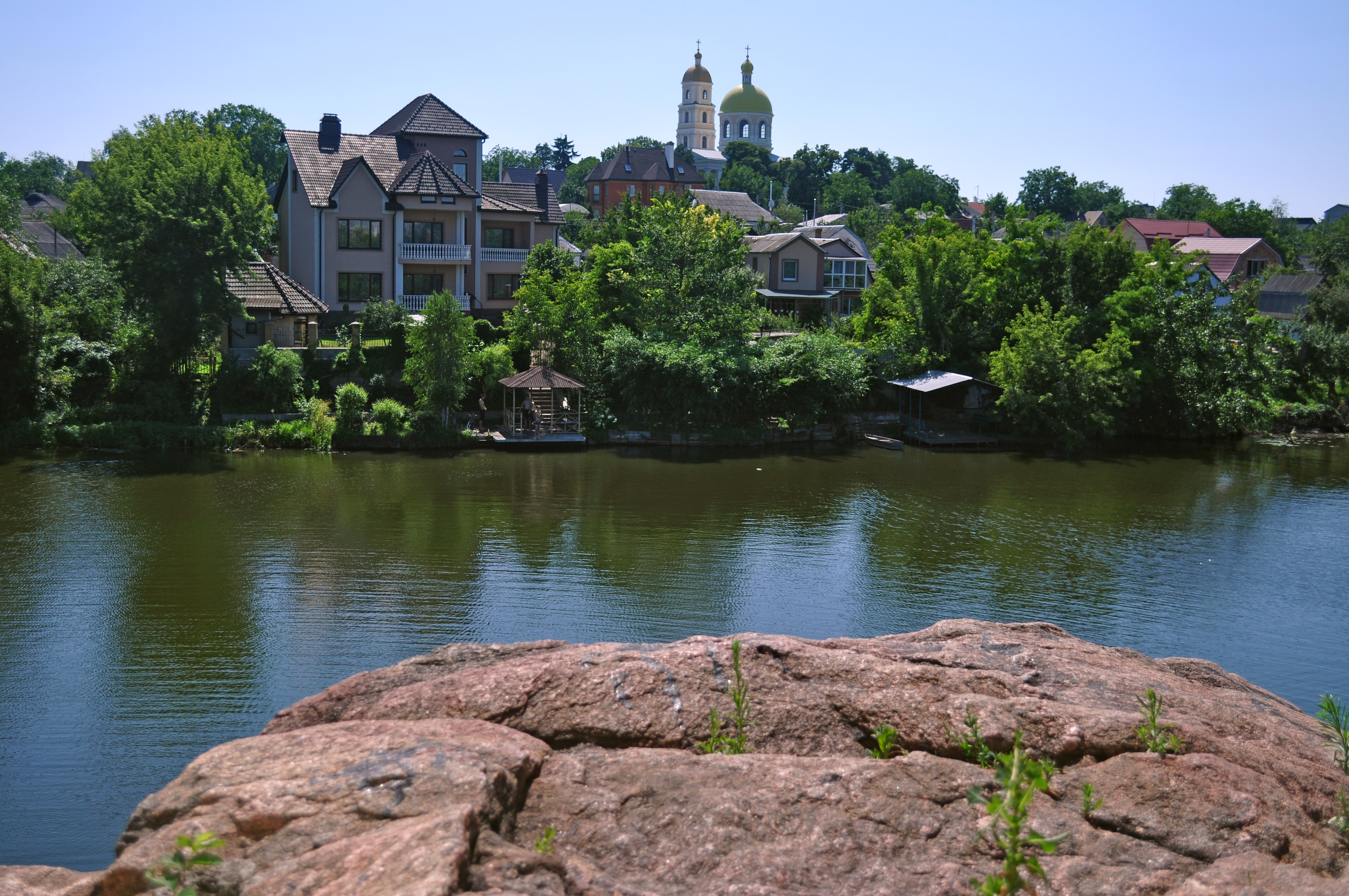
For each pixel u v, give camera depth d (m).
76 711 18.38
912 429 55.09
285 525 32.31
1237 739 7.09
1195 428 56.12
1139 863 5.39
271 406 47.97
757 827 5.58
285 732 6.87
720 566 28.94
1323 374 64.62
